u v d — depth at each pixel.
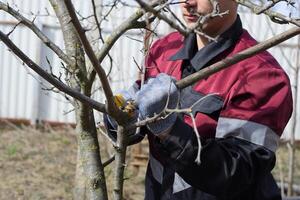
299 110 9.63
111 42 1.80
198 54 2.23
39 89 10.35
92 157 1.94
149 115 1.74
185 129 1.84
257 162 1.96
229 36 2.22
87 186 1.96
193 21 2.01
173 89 1.73
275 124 2.03
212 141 1.89
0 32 1.53
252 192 2.09
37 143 8.98
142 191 6.80
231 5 2.17
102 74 1.54
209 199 2.12
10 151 8.38
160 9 1.52
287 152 8.75
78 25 1.42
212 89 2.12
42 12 9.76
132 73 9.52
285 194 6.28
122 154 1.79
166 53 2.44
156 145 2.01
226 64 1.64
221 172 1.87
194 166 1.86
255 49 1.61
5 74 10.45
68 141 9.05
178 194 2.18
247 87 2.05
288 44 9.52
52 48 1.87
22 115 10.47
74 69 1.83
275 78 2.09
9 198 6.68
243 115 2.03
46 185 7.08
